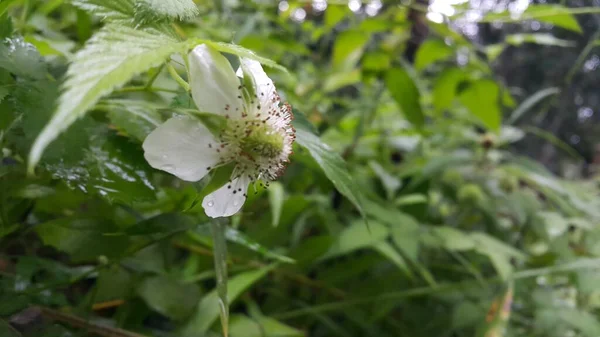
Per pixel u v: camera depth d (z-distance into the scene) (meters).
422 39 0.28
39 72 0.09
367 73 0.24
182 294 0.14
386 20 0.22
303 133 0.11
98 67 0.06
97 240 0.12
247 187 0.09
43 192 0.10
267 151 0.09
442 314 0.21
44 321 0.10
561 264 0.21
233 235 0.11
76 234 0.12
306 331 0.19
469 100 0.24
